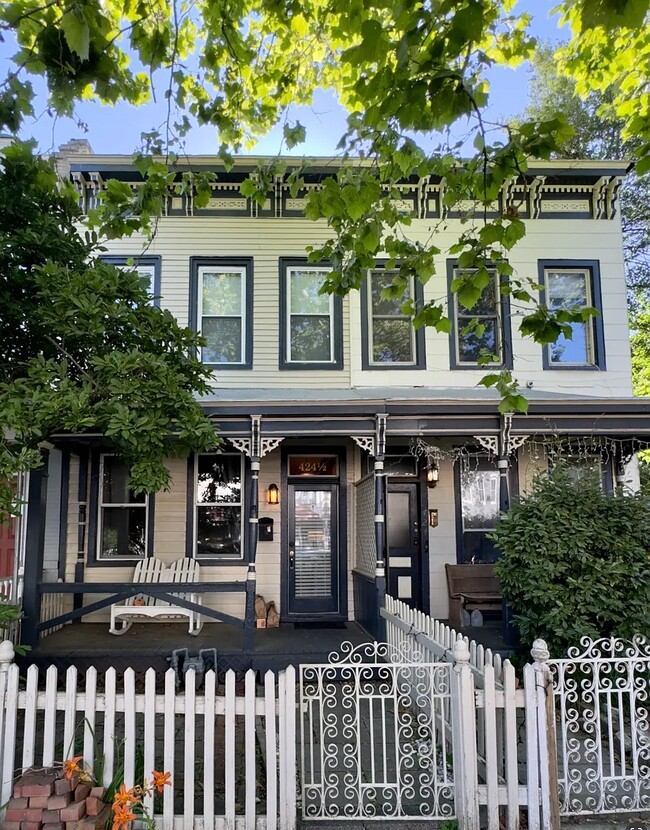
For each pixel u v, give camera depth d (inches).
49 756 129.0
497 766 149.9
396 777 146.9
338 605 345.1
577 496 242.7
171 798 129.1
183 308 358.0
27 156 201.6
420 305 351.3
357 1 127.0
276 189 364.2
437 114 123.9
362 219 187.5
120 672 263.1
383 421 280.7
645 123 194.4
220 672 262.8
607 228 370.0
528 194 366.9
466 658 139.0
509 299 358.6
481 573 345.4
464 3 111.7
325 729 196.1
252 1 193.9
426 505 354.9
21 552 294.4
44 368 192.4
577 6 196.7
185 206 364.2
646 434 295.7
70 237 224.1
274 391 334.3
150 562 331.6
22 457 183.8
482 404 285.1
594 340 362.6
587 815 140.7
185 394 206.7
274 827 128.3
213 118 202.4
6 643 136.0
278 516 349.4
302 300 365.1
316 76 220.5
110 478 352.5
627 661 150.6
